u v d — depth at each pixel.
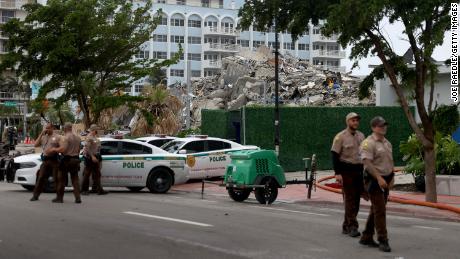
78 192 15.12
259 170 16.52
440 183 18.64
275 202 17.34
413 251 9.20
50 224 11.25
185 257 8.43
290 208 15.80
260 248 9.18
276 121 23.64
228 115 27.17
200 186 22.42
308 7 15.77
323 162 27.53
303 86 57.72
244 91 58.59
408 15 14.55
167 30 95.31
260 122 26.50
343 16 14.30
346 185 10.48
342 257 8.59
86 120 26.80
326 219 13.01
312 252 8.92
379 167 9.15
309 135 27.31
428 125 15.96
